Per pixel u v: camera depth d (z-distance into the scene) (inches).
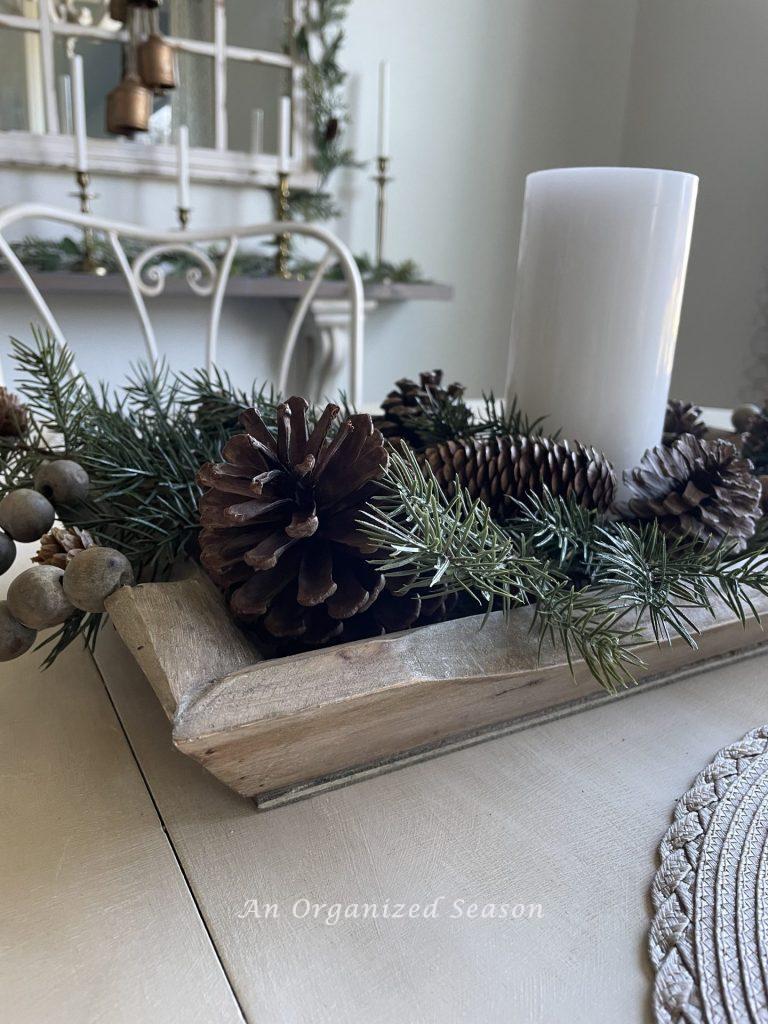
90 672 16.4
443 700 12.7
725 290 76.1
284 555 12.6
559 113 84.1
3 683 15.9
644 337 17.9
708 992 9.6
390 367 83.7
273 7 65.8
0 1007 9.4
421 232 80.7
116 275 58.8
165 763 13.8
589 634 12.6
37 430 18.3
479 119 79.9
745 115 72.9
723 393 77.1
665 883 11.3
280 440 12.7
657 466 15.5
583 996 9.8
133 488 16.3
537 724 15.1
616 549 13.6
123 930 10.5
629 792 13.3
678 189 17.1
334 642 13.1
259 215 71.0
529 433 17.7
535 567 13.1
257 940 10.5
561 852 12.0
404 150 77.2
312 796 13.1
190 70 64.2
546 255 18.0
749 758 14.0
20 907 10.8
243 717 10.8
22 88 58.9
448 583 12.9
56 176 62.2
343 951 10.3
